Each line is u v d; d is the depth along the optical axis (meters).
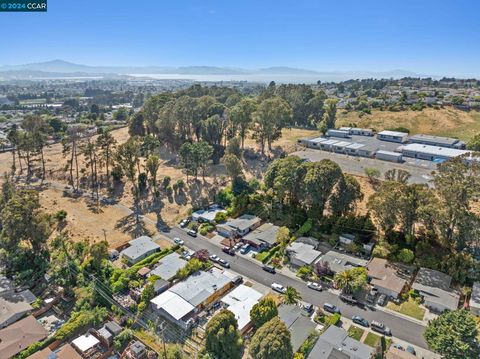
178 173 105.75
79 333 50.56
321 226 71.75
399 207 60.53
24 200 66.44
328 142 116.56
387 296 54.91
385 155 100.62
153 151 116.88
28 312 53.72
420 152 101.62
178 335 49.09
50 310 55.88
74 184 104.88
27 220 64.81
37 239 65.81
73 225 80.56
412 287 54.81
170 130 124.69
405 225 62.38
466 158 72.38
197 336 48.47
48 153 131.00
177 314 50.50
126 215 86.25
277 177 76.56
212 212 83.75
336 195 70.31
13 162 116.75
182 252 69.06
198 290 55.56
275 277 61.16
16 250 67.62
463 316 40.47
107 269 61.19
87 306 53.97
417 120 149.88
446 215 56.72
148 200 92.50
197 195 92.94
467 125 142.12
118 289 57.41
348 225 69.31
